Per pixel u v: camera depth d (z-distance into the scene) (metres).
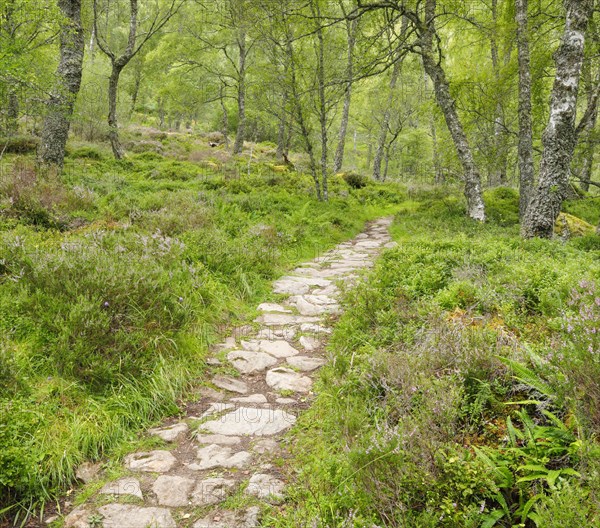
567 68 10.29
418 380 3.57
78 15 13.77
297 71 16.12
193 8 27.19
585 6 10.16
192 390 4.52
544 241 8.63
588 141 15.62
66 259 5.34
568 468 2.45
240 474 3.27
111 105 19.69
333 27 16.78
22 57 11.67
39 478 3.07
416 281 6.36
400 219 15.74
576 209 18.81
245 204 13.31
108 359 4.31
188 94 29.17
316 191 17.56
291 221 12.68
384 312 5.34
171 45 27.52
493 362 3.59
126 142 25.42
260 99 17.56
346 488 2.75
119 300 4.90
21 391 3.73
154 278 5.72
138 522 2.79
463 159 14.66
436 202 18.25
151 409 4.04
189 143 30.47
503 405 3.29
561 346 3.25
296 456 3.44
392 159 43.91
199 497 3.02
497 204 17.58
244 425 3.91
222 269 7.61
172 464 3.38
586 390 2.76
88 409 3.80
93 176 14.30
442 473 2.69
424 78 32.94
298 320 6.44
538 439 2.90
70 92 13.60
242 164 23.56
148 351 4.65
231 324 6.21
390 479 2.71
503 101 16.59
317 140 23.88
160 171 18.16
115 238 7.23
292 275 8.82
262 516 2.85
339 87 16.34
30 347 4.31
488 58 22.81
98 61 30.00
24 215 8.12
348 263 9.96
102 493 3.06
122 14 34.25
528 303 5.21
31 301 4.73
